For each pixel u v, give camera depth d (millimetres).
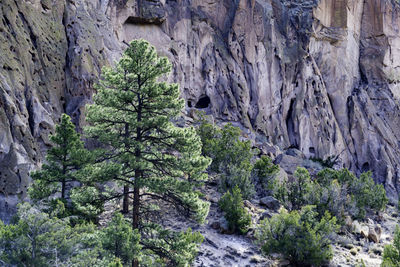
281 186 30875
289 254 20875
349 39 69062
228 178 29906
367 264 22797
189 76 51500
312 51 64250
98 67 34438
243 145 33406
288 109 59188
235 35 56656
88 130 17922
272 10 60812
